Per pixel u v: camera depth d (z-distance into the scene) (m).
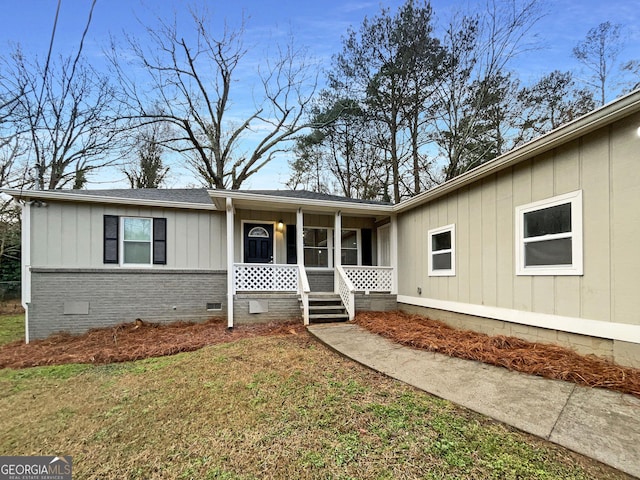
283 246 9.03
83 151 11.56
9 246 13.65
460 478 1.98
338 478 2.04
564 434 2.36
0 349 5.87
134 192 8.48
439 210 6.70
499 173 5.18
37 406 3.27
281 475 2.10
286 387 3.50
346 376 3.77
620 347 3.51
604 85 13.23
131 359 4.93
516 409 2.75
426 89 14.97
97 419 2.96
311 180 20.55
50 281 6.95
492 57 13.67
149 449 2.46
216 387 3.60
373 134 16.94
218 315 8.16
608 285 3.62
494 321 5.27
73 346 5.77
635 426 2.40
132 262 7.61
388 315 7.41
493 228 5.29
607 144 3.65
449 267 6.37
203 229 8.21
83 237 7.23
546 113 13.70
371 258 9.84
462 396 3.07
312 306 7.51
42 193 6.81
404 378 3.59
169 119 14.64
